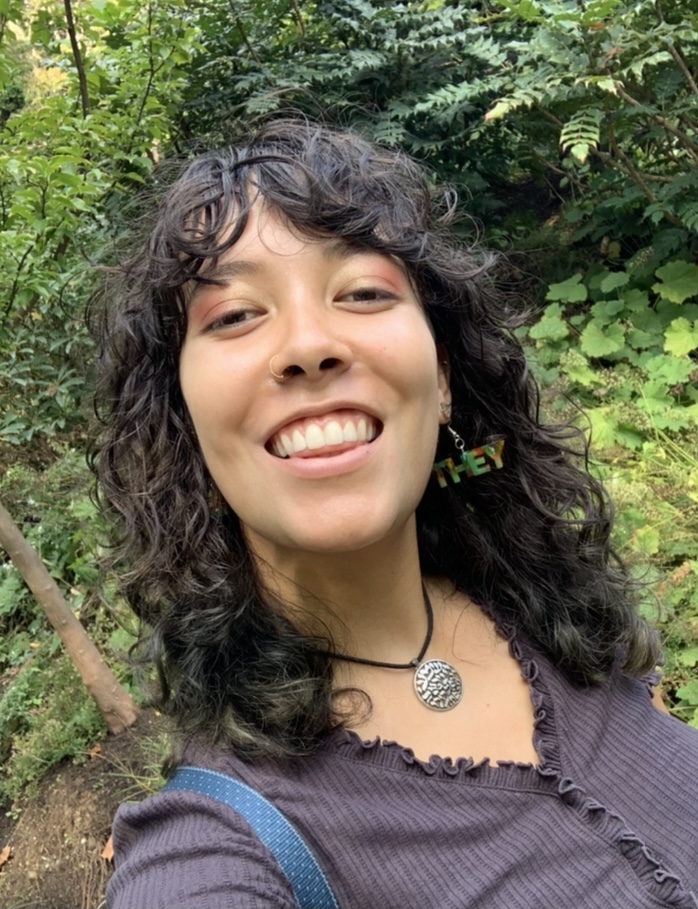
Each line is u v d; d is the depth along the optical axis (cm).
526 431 56
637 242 186
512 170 218
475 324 50
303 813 38
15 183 135
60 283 144
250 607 43
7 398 155
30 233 134
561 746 45
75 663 111
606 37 135
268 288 38
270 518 39
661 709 57
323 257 39
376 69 181
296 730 40
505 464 55
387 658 46
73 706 116
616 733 47
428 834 39
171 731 43
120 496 48
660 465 129
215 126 183
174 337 42
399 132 163
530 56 145
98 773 108
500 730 45
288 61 179
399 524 42
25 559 107
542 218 214
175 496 45
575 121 137
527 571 53
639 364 153
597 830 41
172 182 47
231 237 38
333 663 45
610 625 53
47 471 153
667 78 148
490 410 54
